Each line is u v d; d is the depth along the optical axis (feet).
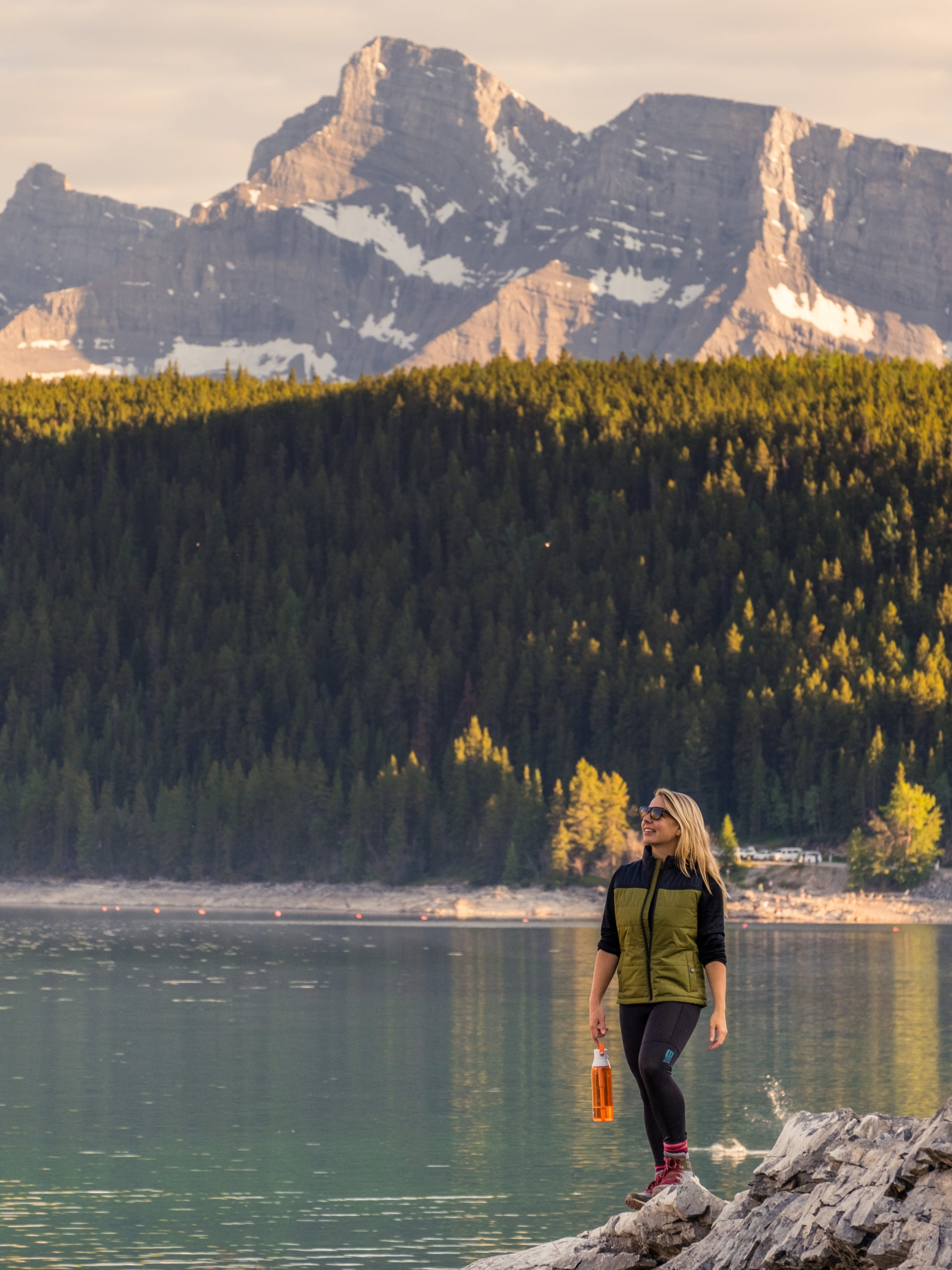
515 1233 200.85
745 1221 79.71
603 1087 87.15
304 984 548.72
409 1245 194.59
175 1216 209.56
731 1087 321.73
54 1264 185.98
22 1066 348.59
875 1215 72.38
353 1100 306.76
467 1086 323.57
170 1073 339.77
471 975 584.40
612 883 86.63
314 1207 215.10
